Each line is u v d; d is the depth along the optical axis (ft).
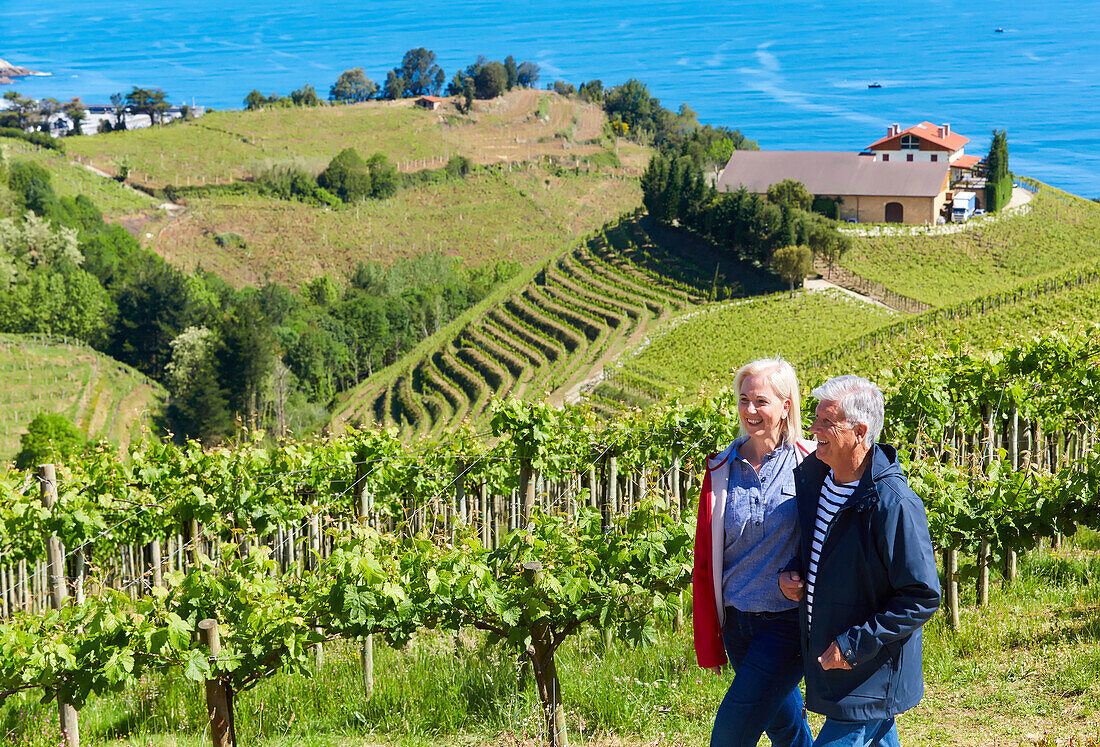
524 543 21.67
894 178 328.90
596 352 268.41
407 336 386.52
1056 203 335.47
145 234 506.07
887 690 13.51
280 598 21.21
